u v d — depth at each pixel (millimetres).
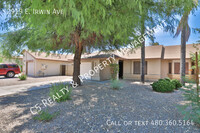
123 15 2691
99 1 2203
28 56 18375
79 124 3195
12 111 4078
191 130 2928
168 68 13180
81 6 2137
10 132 2822
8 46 6180
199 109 3006
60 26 2658
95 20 2617
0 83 10430
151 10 3818
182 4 3076
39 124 3189
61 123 3242
